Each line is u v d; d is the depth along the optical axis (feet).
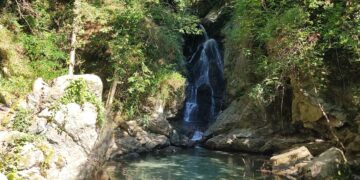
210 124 71.31
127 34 53.67
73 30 51.29
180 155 55.62
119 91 57.00
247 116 61.52
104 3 53.93
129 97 57.00
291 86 54.29
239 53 67.82
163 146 58.85
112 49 53.88
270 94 52.90
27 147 30.94
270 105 58.80
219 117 66.54
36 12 51.88
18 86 43.55
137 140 55.47
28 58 48.60
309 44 44.70
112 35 53.72
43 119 34.09
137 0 54.19
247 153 57.98
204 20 82.74
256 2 50.67
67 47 53.16
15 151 30.40
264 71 56.03
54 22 55.26
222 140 59.98
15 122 33.81
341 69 48.26
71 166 33.12
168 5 64.08
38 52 49.01
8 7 51.65
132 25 54.34
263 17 51.93
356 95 46.44
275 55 49.01
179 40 64.95
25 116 34.12
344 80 48.24
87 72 56.34
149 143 56.39
